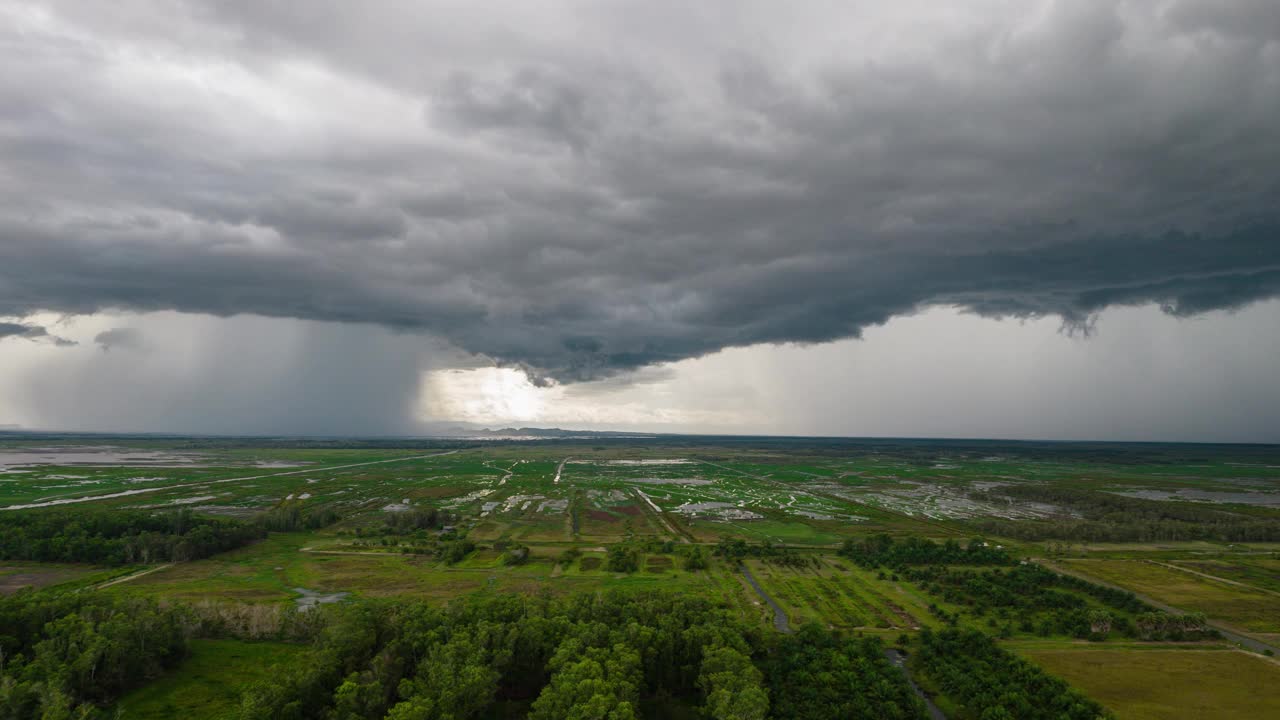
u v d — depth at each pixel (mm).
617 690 79438
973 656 102688
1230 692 92562
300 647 105250
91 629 91625
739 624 103500
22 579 145750
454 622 98375
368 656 90375
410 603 108625
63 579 146625
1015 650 108500
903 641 111438
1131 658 105062
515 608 103375
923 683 96875
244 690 90875
